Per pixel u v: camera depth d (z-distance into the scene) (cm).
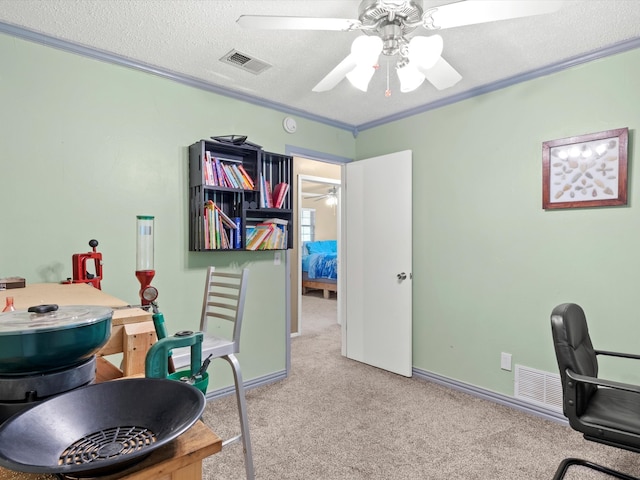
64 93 210
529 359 251
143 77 239
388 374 322
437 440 215
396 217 323
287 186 306
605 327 219
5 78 192
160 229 247
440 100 294
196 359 89
